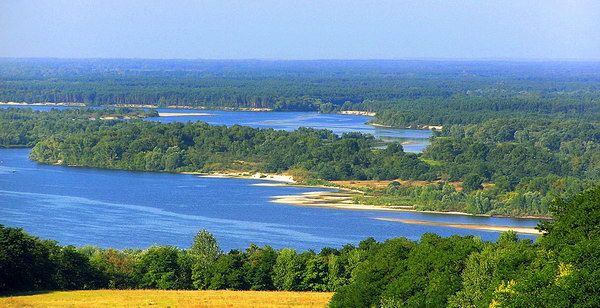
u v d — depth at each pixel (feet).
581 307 444.55
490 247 603.26
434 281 586.86
